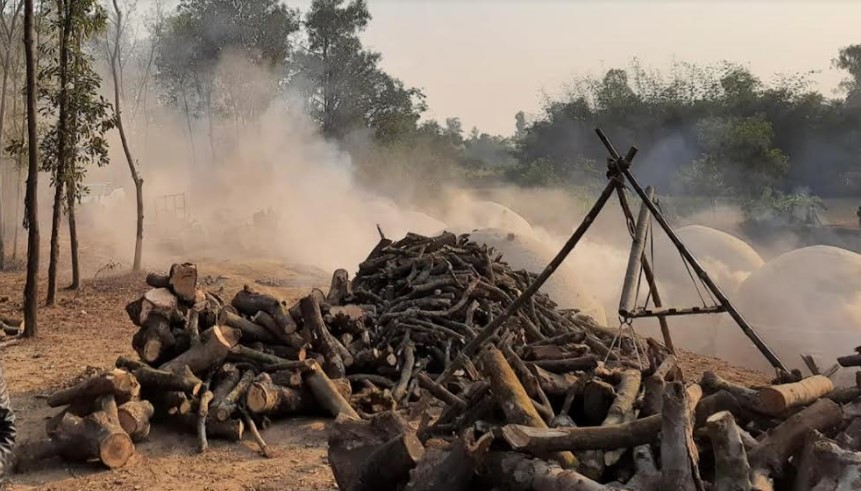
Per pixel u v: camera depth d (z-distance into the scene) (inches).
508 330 351.9
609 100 1713.8
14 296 605.9
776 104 1627.7
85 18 563.2
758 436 201.2
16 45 768.9
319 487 240.1
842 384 448.5
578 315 448.8
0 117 711.7
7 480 240.5
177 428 293.3
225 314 327.0
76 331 482.3
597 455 181.0
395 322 363.3
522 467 175.8
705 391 219.1
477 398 230.7
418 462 189.3
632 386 220.5
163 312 322.3
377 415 216.5
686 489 164.1
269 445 278.8
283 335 332.2
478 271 421.7
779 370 239.8
